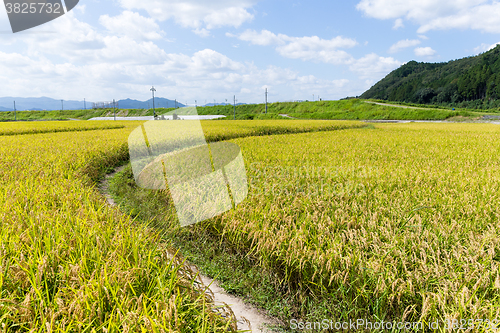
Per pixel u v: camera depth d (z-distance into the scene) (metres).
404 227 3.60
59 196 4.47
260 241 3.44
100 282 2.08
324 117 72.38
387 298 2.61
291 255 3.12
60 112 101.88
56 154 9.27
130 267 2.38
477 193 5.04
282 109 89.12
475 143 13.50
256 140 14.32
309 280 3.08
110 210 3.91
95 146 11.35
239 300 3.18
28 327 1.83
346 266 2.85
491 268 2.72
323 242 3.28
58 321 1.92
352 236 3.27
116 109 100.00
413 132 20.95
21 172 6.43
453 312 2.23
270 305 3.08
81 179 6.63
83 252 2.57
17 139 14.87
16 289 2.16
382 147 11.95
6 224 3.09
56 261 2.44
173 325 1.91
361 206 4.32
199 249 4.15
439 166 7.86
